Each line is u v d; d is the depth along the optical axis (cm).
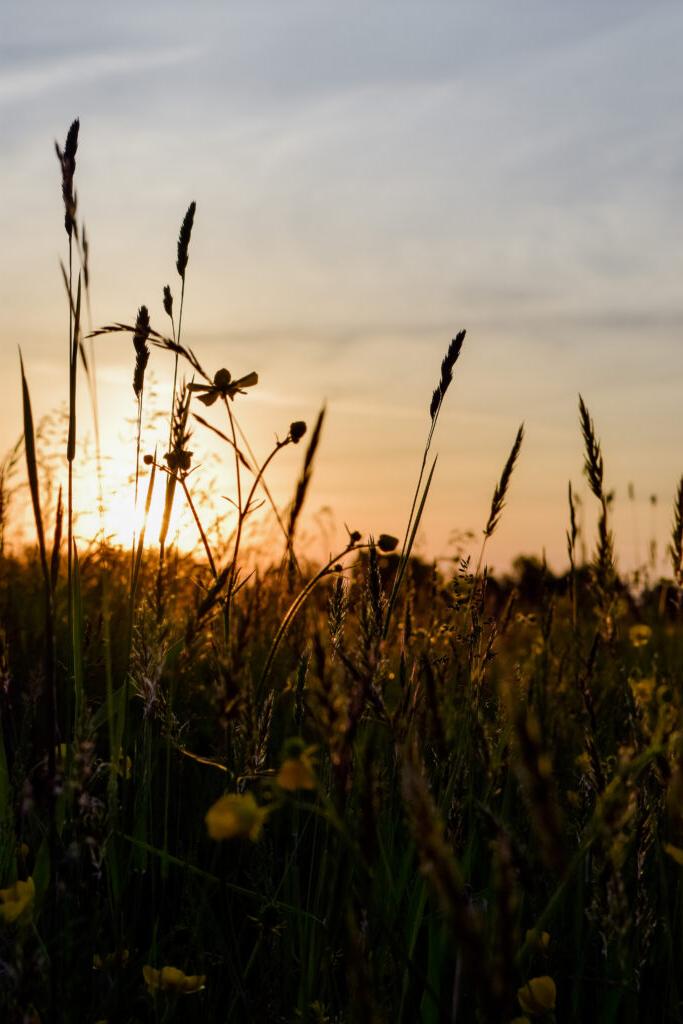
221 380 209
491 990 87
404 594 229
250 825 112
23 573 457
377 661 145
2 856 198
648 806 158
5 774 202
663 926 196
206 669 288
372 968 151
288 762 113
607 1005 180
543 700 288
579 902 190
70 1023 153
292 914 192
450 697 193
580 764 233
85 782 156
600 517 246
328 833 177
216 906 219
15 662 300
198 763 259
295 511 211
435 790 188
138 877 210
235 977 179
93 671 283
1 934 165
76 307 217
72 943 156
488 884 194
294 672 235
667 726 153
